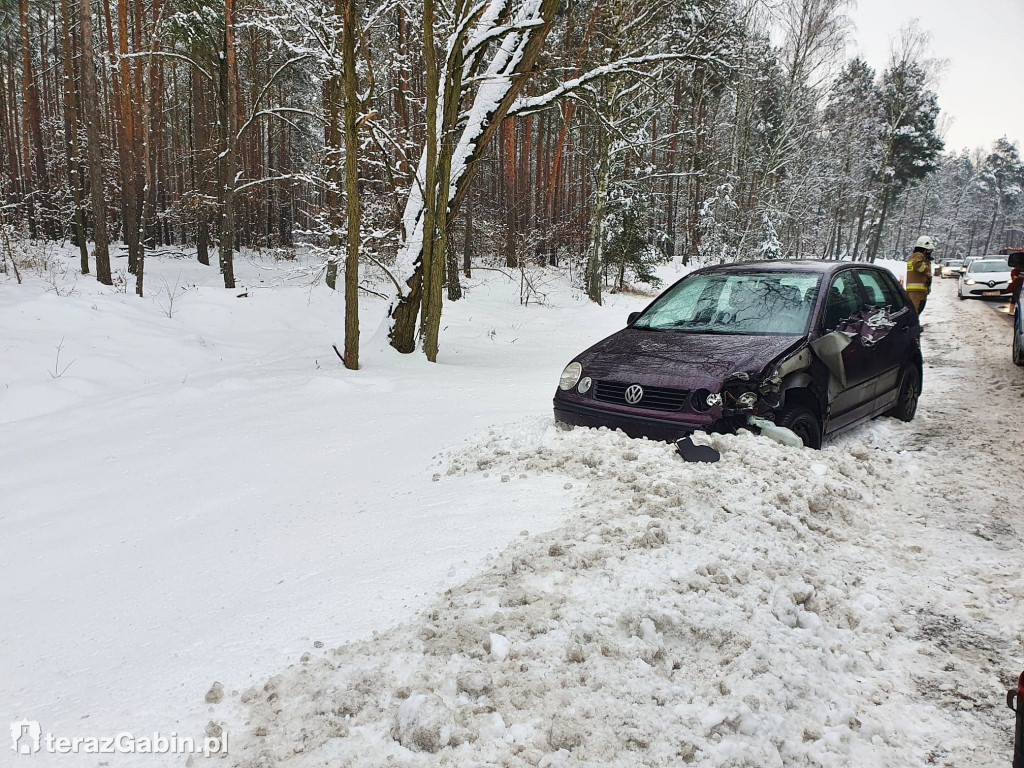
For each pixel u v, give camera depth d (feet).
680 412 14.85
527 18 31.68
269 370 30.22
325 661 8.10
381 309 59.00
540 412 20.85
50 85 125.80
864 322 18.47
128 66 63.98
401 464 16.71
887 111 183.52
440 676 7.57
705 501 12.09
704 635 8.57
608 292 91.15
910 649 9.13
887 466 16.37
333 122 56.08
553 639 8.29
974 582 10.94
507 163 92.68
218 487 15.98
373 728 6.82
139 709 7.44
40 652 9.04
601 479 13.57
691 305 19.44
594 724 6.87
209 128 88.43
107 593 10.85
